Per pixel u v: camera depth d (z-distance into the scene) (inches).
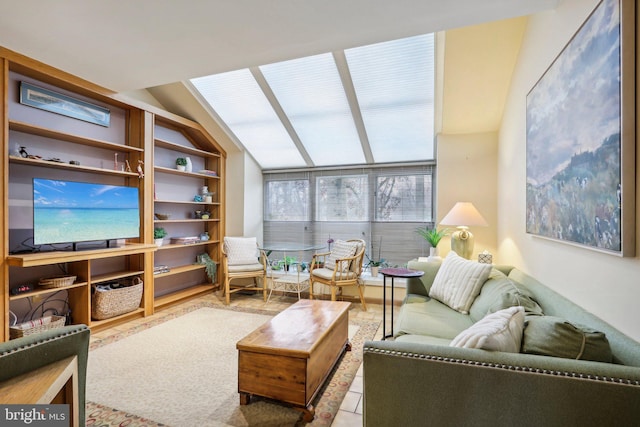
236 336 115.6
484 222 120.2
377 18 76.0
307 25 78.9
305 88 135.9
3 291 92.0
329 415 70.2
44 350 50.5
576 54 60.7
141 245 132.5
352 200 183.6
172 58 95.9
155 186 156.6
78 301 116.5
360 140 161.9
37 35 83.0
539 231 81.9
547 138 75.9
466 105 126.5
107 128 131.6
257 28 80.0
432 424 42.1
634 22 44.8
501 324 47.9
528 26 93.5
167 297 155.9
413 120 146.1
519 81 103.3
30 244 108.0
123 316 127.9
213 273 178.7
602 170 51.8
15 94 102.2
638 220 44.8
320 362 76.4
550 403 37.7
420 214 171.2
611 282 51.6
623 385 35.4
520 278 92.7
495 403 39.6
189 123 162.1
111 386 81.3
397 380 43.3
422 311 91.8
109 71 104.7
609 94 49.7
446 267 104.3
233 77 137.6
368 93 133.6
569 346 42.8
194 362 94.8
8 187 95.6
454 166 143.0
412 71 121.7
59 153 115.7
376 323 130.6
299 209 194.2
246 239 174.9
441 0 69.1
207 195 179.6
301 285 162.4
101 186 120.2
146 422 67.3
